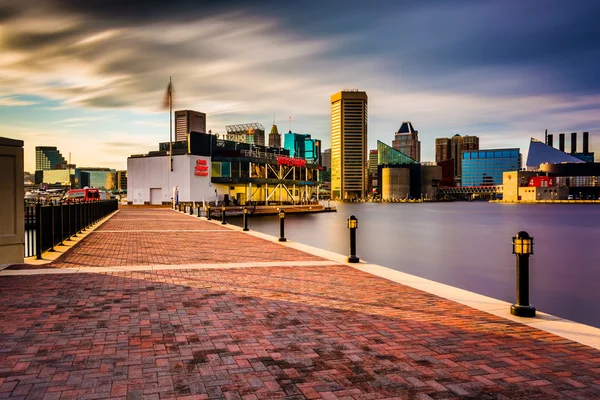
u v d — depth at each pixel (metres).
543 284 24.39
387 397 3.74
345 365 4.45
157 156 79.38
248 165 86.88
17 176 10.59
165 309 6.59
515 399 3.73
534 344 5.14
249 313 6.41
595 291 22.28
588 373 4.30
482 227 75.81
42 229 12.28
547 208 190.12
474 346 5.06
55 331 5.45
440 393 3.82
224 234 19.94
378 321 6.06
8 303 6.85
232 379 4.08
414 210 165.88
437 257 35.44
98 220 29.66
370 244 46.06
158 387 3.88
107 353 4.71
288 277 9.34
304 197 114.50
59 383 3.94
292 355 4.72
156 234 19.78
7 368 4.28
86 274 9.51
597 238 56.44
